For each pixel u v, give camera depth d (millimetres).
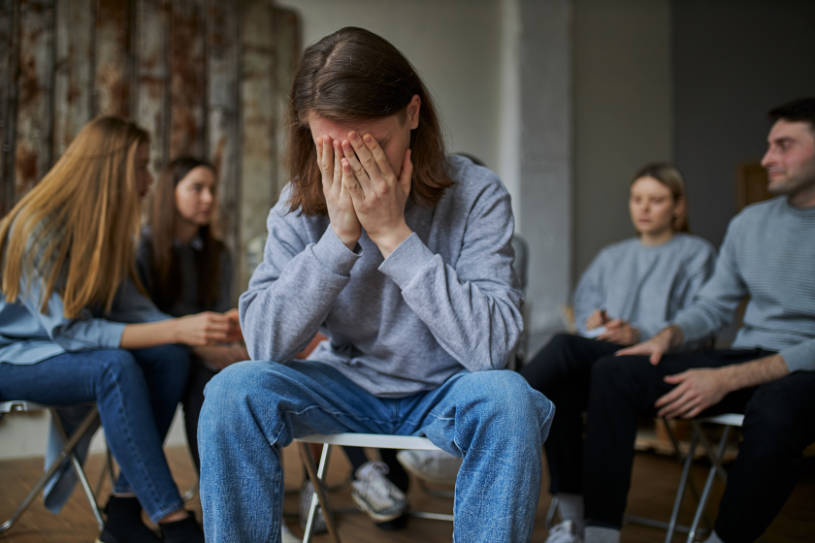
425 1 5180
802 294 1887
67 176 1865
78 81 3941
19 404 1709
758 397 1537
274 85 4527
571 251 5293
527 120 5242
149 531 1785
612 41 5797
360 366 1312
